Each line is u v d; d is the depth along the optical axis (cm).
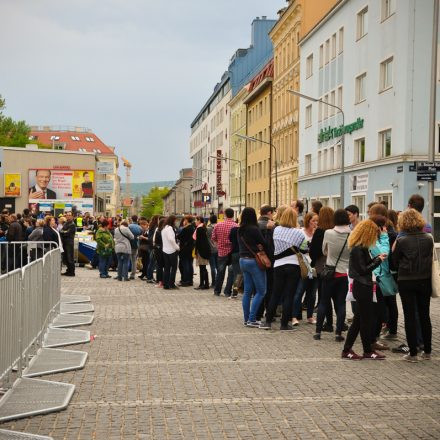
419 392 813
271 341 1162
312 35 4944
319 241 1227
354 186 3897
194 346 1113
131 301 1764
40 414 715
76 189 6600
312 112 4950
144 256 2492
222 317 1459
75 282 2355
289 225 1270
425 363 985
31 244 1884
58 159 6850
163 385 844
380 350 1083
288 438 638
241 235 1314
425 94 3225
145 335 1223
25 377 866
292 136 5800
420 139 3225
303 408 741
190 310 1578
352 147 3997
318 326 1177
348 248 1129
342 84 4219
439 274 988
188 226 2212
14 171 6650
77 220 4309
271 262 1389
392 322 1171
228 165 9738
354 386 842
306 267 1264
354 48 3978
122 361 992
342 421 693
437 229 3195
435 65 2261
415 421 694
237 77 9412
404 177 3228
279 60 6325
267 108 6931
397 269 1009
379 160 3506
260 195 7312
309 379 880
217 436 643
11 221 2334
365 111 3784
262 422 689
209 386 839
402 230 994
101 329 1293
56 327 1286
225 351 1070
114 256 2975
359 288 1005
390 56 3419
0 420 691
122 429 665
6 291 766
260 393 805
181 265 2228
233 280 1864
